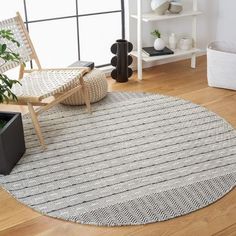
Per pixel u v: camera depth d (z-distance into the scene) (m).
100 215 2.00
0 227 1.93
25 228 1.92
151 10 3.84
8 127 2.30
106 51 3.97
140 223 1.94
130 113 3.06
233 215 1.99
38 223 1.96
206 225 1.92
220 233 1.87
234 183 2.22
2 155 2.28
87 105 3.04
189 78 3.75
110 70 3.86
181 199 2.10
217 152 2.51
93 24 3.80
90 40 3.85
